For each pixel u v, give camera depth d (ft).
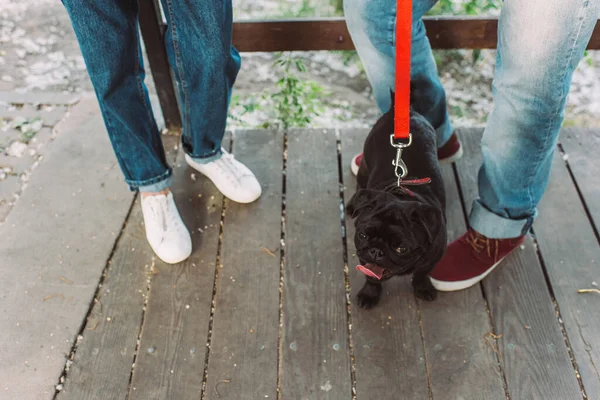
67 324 6.26
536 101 4.95
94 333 6.21
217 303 6.47
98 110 9.12
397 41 4.83
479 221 6.30
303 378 5.75
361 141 8.52
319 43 8.07
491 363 5.82
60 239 7.18
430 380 5.71
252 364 5.89
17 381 5.78
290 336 6.12
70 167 8.16
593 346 5.92
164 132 8.76
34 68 11.81
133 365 5.92
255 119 10.41
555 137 5.39
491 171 5.84
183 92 6.35
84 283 6.68
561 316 6.22
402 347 5.99
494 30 7.80
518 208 6.01
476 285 6.56
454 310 6.32
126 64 5.53
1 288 6.61
